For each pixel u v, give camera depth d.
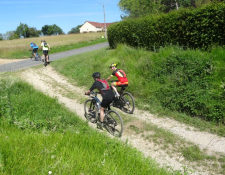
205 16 8.77
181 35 10.10
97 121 5.96
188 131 5.58
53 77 11.89
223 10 8.13
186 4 25.23
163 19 10.96
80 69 12.45
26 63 17.70
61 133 4.53
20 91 8.19
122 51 12.24
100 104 5.73
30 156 3.27
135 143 4.99
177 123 6.05
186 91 6.85
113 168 3.21
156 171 3.54
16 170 2.92
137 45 13.57
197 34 9.13
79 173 3.01
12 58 23.38
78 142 4.05
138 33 12.97
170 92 7.14
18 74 12.22
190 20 9.41
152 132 5.49
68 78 11.53
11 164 3.04
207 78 7.00
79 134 4.45
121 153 3.79
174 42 10.52
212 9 8.48
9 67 15.73
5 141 3.71
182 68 7.84
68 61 15.43
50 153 3.44
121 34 15.13
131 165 3.46
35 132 4.42
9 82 8.58
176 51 9.15
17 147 3.48
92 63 13.02
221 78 6.86
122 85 6.77
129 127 5.76
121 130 5.11
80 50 27.64
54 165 3.06
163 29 10.98
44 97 7.64
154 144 4.95
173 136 5.29
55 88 9.82
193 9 9.69
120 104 7.43
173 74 7.89
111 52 13.46
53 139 4.03
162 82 8.03
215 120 5.87
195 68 7.41
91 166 3.15
